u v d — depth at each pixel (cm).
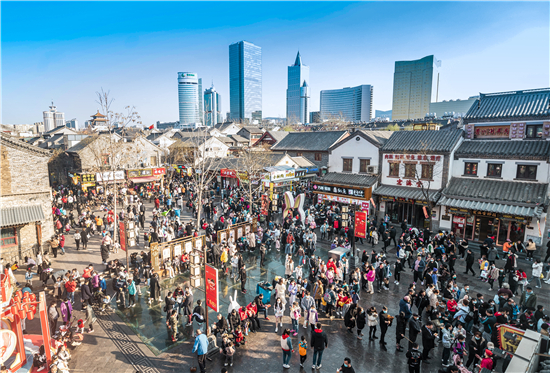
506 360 1141
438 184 2773
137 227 2795
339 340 1449
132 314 1670
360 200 3073
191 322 1477
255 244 2633
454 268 2172
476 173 2658
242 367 1274
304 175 4050
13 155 2188
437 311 1416
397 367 1270
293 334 1481
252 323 1517
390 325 1492
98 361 1302
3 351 1102
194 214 3475
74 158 4478
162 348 1394
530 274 2050
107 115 2842
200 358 1204
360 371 1245
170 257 2127
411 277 2083
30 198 2291
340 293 1598
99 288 1783
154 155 5141
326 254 2475
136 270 1914
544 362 997
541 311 1371
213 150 5947
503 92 2802
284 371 1251
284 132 5834
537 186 2355
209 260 2255
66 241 2766
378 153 3186
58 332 1448
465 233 2633
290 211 2998
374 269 1917
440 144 2812
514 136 2564
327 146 4381
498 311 1432
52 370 1140
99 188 4234
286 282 1878
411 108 19250
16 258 2227
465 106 14925
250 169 3728
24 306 1188
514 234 2409
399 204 3048
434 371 1235
